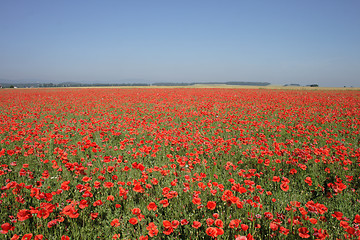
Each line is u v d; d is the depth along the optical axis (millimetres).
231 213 3787
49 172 5586
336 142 7605
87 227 3529
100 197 4398
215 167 5449
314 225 3357
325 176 5359
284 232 2984
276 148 6387
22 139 8406
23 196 4219
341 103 20125
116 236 3086
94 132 9430
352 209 4066
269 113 14812
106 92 37906
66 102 22672
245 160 6371
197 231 3297
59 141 7352
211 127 10438
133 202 4156
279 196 4449
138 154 6043
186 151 7086
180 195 4434
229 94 31500
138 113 14797
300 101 22047
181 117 12969
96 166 5957
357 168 5758
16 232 3238
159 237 3324
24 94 35031
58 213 3775
